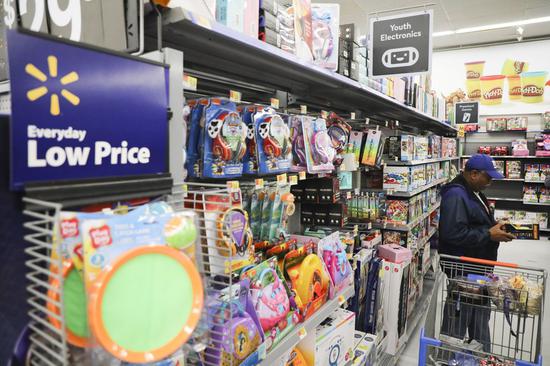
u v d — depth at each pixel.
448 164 6.75
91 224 0.70
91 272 0.69
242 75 2.06
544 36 9.24
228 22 1.33
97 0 1.08
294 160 1.93
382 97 2.94
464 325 2.50
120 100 0.86
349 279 2.02
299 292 1.63
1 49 1.42
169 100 0.99
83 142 0.79
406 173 3.67
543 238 8.62
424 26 2.91
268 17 1.59
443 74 10.35
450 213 3.38
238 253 1.31
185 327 0.76
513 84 9.60
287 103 2.53
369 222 3.31
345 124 2.50
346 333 2.10
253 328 1.26
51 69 0.73
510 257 7.00
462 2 7.18
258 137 1.62
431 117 4.70
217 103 1.43
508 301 2.24
